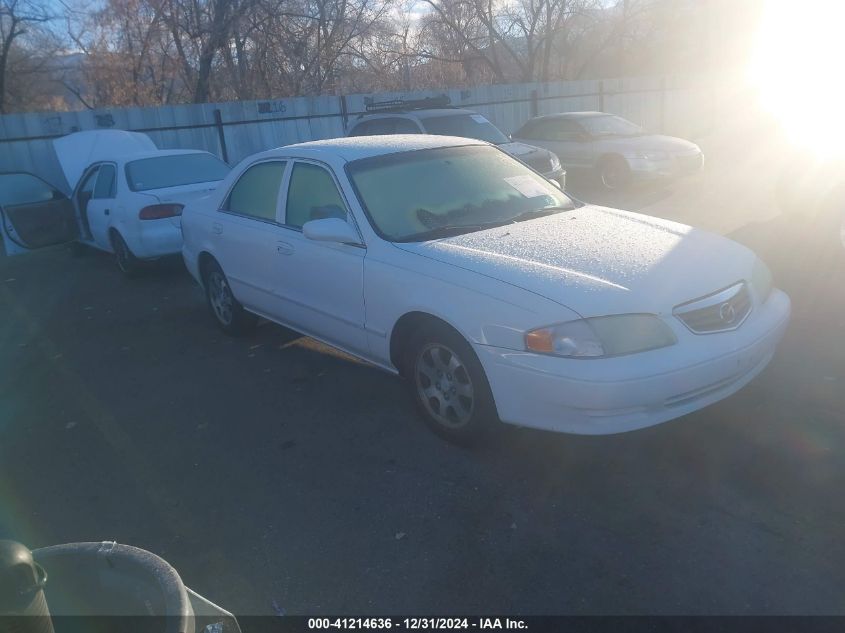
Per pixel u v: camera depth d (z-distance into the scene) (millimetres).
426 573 3211
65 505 4008
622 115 24047
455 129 12148
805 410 4340
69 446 4707
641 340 3547
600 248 4168
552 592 3033
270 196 5629
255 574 3305
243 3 21531
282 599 3131
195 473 4246
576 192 13898
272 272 5492
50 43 27562
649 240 4328
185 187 9094
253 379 5582
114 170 9531
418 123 11992
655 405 3555
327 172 5062
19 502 4066
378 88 28156
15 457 4605
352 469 4121
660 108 25312
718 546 3213
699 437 4113
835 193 8523
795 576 3000
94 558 2070
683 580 3031
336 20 23328
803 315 5953
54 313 7965
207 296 6785
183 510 3873
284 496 3916
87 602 2084
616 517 3477
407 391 5109
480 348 3793
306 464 4227
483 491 3783
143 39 23969
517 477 3885
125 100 24375
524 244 4281
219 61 23516
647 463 3904
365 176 4902
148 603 1962
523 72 31031
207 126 15789
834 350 5191
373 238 4555
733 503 3502
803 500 3482
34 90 29812
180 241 8883
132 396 5449
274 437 4598
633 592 2992
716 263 4070
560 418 3609
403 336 4410
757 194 11914
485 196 5031
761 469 3764
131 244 8867
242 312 6367
